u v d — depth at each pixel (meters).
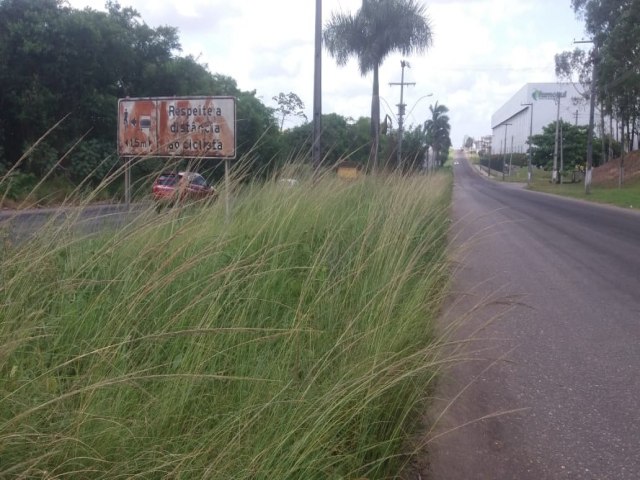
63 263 3.71
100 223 4.25
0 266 2.97
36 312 2.85
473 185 67.06
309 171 7.19
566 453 3.75
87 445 2.30
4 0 23.08
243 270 4.10
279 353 3.44
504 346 5.89
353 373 3.20
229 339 3.33
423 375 3.77
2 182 3.45
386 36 23.55
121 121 7.16
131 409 2.70
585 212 26.94
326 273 4.84
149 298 3.31
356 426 3.10
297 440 2.67
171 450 2.56
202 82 30.67
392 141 15.44
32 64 23.38
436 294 5.48
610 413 4.38
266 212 5.21
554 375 5.14
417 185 8.55
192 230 4.05
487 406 4.43
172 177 4.85
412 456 3.46
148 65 27.78
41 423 2.38
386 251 5.06
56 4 24.22
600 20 42.31
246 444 2.57
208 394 2.91
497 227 18.25
